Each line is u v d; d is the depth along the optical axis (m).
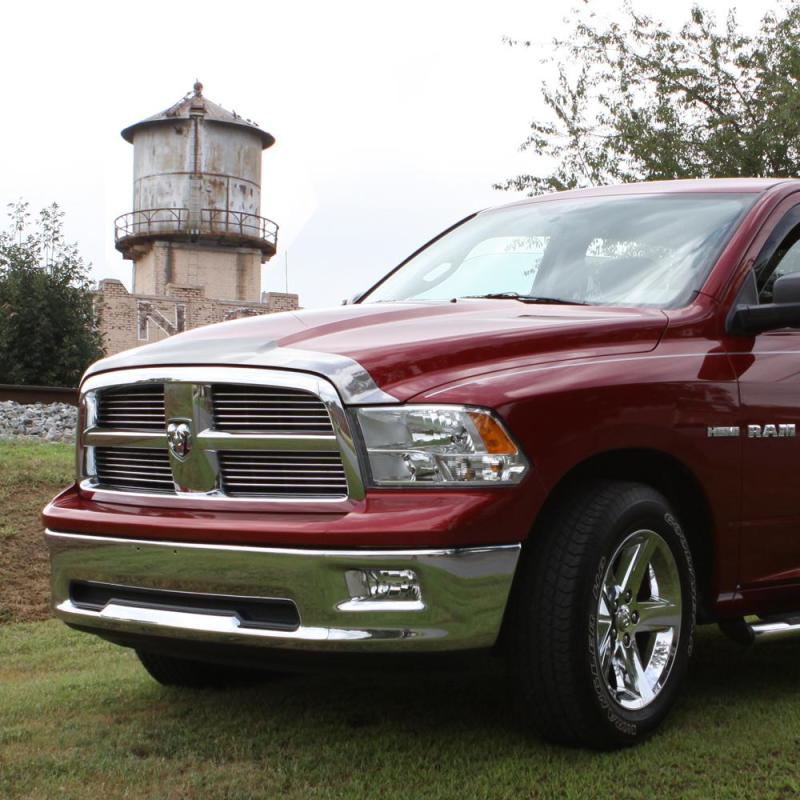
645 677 3.76
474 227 5.30
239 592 3.46
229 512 3.54
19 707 4.30
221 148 44.00
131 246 45.38
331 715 4.12
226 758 3.65
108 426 3.94
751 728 3.88
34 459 10.15
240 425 3.57
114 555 3.70
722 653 5.10
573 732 3.56
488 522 3.33
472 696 4.34
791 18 15.82
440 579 3.27
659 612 3.80
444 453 3.36
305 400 3.47
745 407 3.99
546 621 3.48
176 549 3.53
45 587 7.02
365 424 3.39
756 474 4.04
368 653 3.33
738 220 4.36
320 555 3.32
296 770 3.51
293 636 3.37
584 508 3.57
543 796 3.26
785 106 14.75
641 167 16.28
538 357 3.63
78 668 5.17
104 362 4.00
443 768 3.50
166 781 3.44
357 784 3.36
